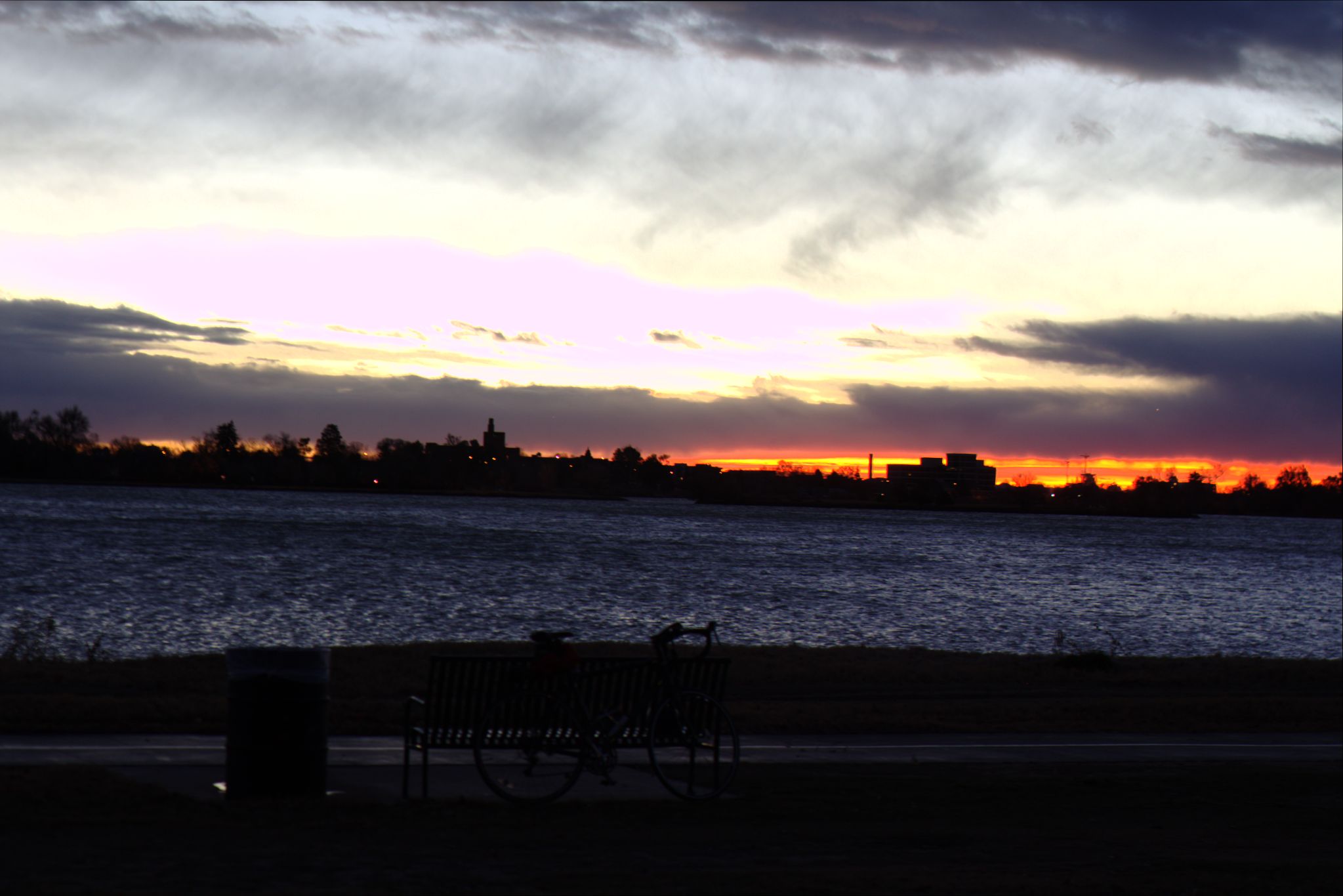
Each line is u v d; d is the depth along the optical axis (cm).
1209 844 1175
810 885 917
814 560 10156
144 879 854
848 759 1591
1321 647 4900
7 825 1012
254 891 834
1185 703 2228
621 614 5172
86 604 4747
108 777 1233
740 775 1440
